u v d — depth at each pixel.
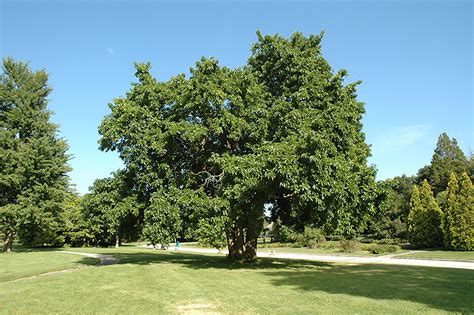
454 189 33.72
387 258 27.75
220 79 17.97
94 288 11.36
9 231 34.22
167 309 8.25
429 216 37.72
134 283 12.45
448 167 50.28
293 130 16.95
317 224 19.91
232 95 17.59
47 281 13.04
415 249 37.59
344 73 19.81
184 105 18.23
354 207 17.44
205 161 19.42
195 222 17.17
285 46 19.50
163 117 19.39
